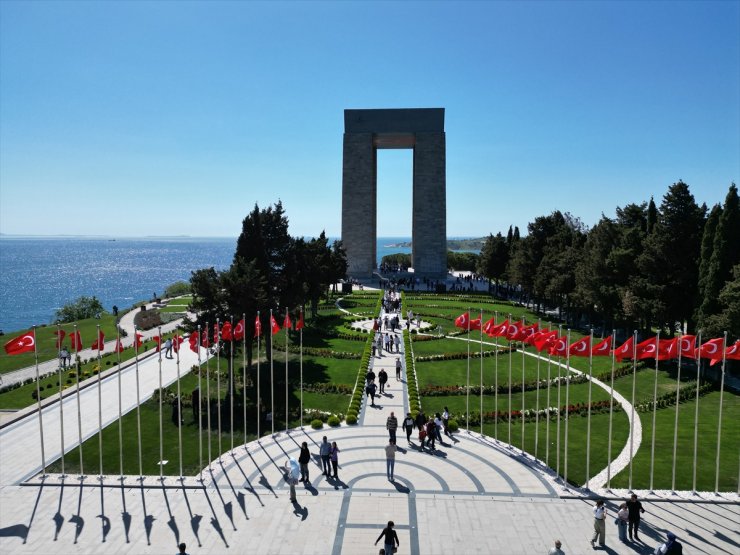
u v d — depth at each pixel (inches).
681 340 1158.3
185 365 2182.6
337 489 1136.8
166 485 1156.5
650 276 2208.4
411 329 2866.6
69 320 3735.2
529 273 3528.5
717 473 1106.7
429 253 5177.2
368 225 5196.9
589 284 2519.7
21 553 913.5
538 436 1440.7
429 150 5137.8
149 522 1011.3
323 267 3137.3
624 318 2335.1
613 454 1321.4
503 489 1138.0
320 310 3459.6
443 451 1334.9
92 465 1262.3
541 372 2063.2
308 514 1037.2
